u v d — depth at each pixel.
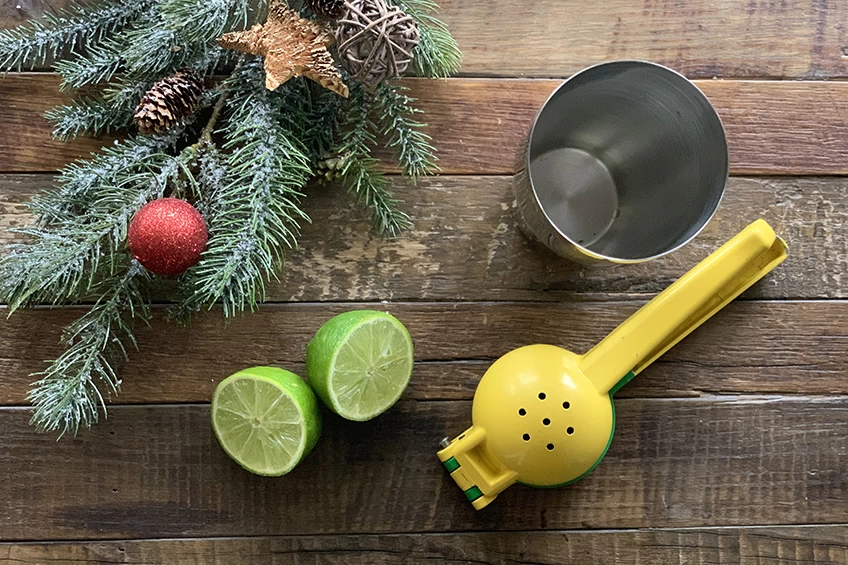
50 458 0.49
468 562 0.50
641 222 0.51
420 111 0.48
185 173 0.46
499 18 0.51
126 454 0.49
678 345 0.51
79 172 0.46
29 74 0.49
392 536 0.50
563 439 0.46
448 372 0.50
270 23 0.43
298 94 0.47
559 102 0.48
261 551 0.49
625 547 0.50
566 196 0.51
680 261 0.51
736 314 0.51
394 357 0.47
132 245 0.42
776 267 0.51
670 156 0.49
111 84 0.48
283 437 0.46
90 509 0.49
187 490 0.49
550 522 0.50
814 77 0.52
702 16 0.51
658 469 0.51
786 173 0.51
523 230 0.50
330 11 0.43
